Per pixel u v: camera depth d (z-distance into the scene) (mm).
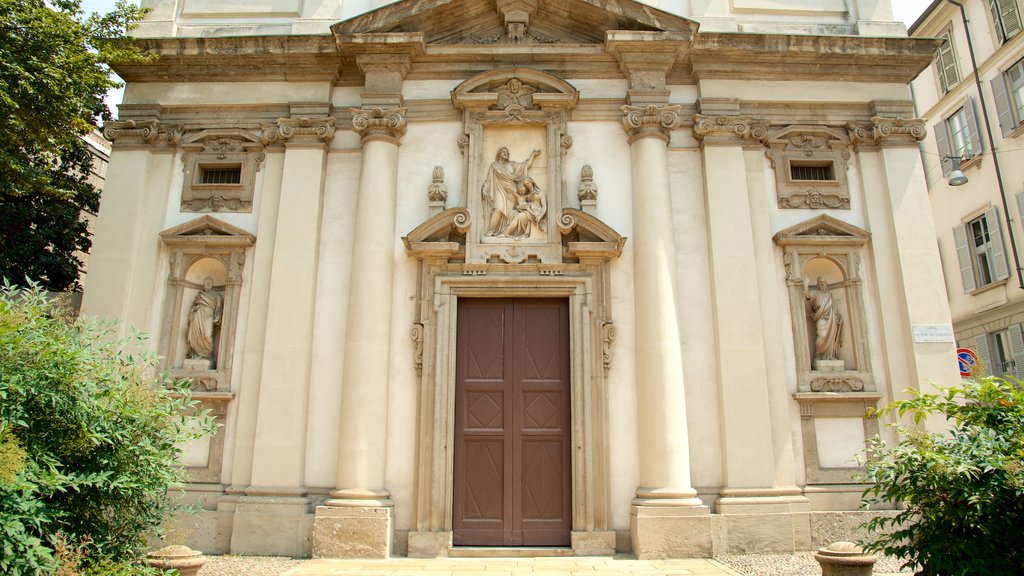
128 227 10727
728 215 10547
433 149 10961
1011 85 17844
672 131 11125
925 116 21438
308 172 10781
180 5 11953
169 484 6215
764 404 9844
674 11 11820
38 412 5469
